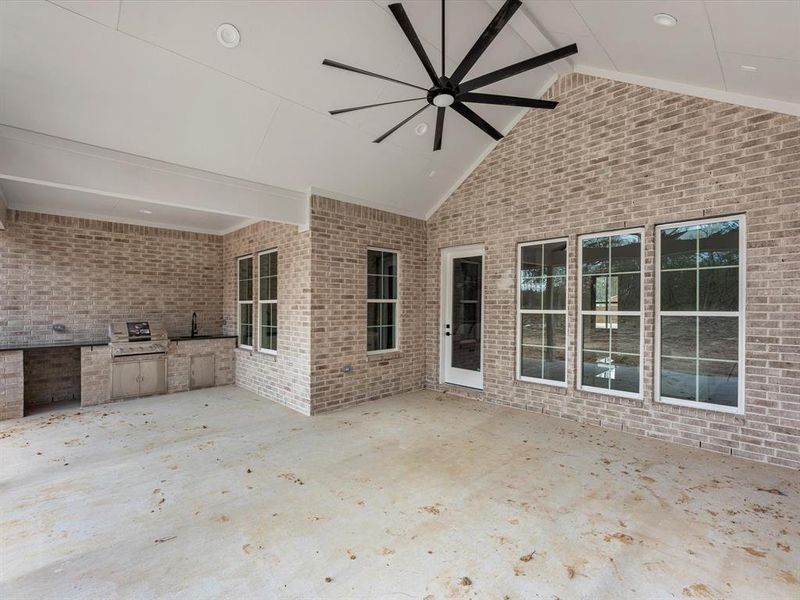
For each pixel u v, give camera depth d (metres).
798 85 3.24
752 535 2.55
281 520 2.72
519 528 2.62
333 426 4.77
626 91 4.54
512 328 5.59
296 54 3.57
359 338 5.87
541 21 3.81
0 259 5.48
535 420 4.99
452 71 4.16
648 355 4.40
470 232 6.14
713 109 3.98
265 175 4.89
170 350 6.50
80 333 6.14
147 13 2.95
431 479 3.34
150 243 6.84
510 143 5.61
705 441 4.03
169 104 3.67
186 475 3.42
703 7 2.66
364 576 2.17
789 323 3.61
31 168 3.55
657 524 2.67
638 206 4.47
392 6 2.45
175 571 2.20
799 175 3.55
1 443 4.18
